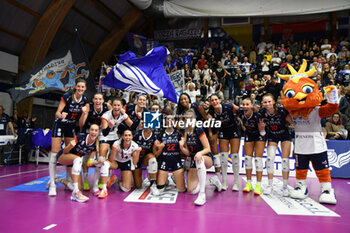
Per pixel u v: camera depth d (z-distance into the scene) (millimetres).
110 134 4340
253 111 4188
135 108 4531
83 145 3928
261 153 4219
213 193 4176
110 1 12609
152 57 5211
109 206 3305
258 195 4027
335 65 11477
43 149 7953
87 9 12172
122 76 5148
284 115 3947
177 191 4258
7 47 10500
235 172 4441
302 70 3832
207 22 16422
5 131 7676
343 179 5723
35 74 7668
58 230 2438
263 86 9789
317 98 3525
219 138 4570
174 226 2568
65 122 4168
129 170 4227
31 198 3730
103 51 14383
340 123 6387
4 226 2545
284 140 4121
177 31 16797
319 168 3658
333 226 2598
